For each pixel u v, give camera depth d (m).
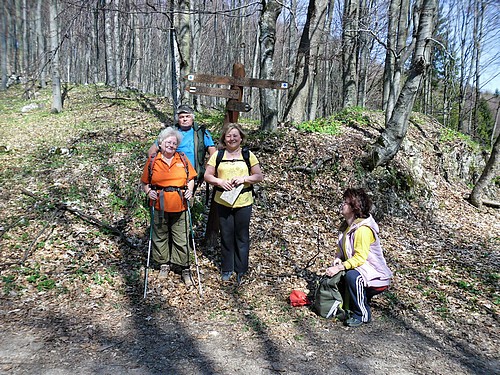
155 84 33.91
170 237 4.87
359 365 3.51
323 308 4.31
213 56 29.56
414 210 8.70
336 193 7.97
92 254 5.29
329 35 16.16
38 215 6.11
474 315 4.62
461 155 12.94
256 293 4.78
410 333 4.14
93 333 3.75
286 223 6.86
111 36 22.70
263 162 8.45
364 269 4.20
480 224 9.28
